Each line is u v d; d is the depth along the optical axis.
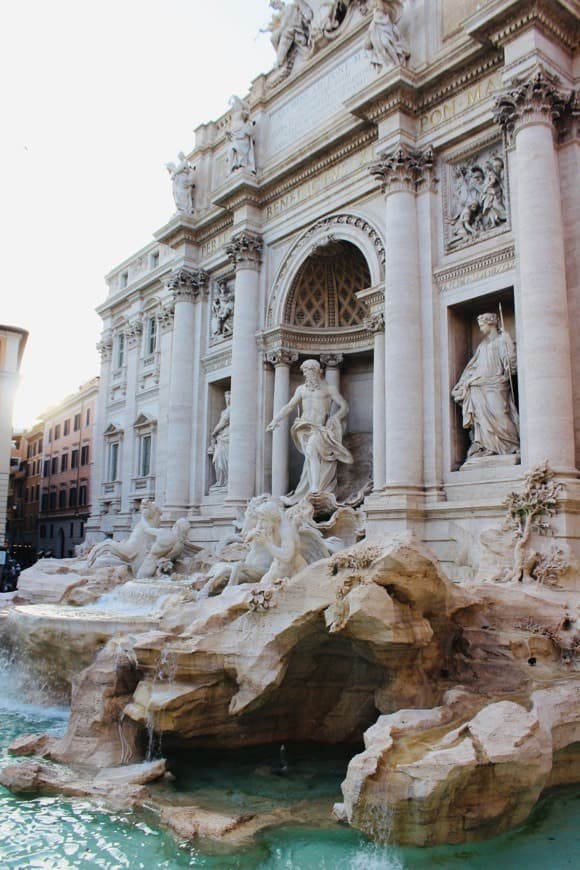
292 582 13.26
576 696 11.43
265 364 28.47
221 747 13.70
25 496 78.50
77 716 13.73
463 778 9.22
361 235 24.80
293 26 29.19
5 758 13.35
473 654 13.23
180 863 9.23
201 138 34.31
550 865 8.89
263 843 9.73
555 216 18.36
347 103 23.38
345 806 10.05
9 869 9.08
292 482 28.23
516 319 19.34
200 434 32.50
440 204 22.22
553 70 19.03
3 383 50.09
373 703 13.73
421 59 23.06
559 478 17.08
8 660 19.48
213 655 13.20
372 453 26.67
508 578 16.69
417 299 21.89
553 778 11.02
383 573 11.95
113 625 16.12
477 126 21.14
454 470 20.81
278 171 27.84
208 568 24.05
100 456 44.91
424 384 21.56
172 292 37.75
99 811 10.98
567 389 17.70
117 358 45.31
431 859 9.02
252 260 29.20
